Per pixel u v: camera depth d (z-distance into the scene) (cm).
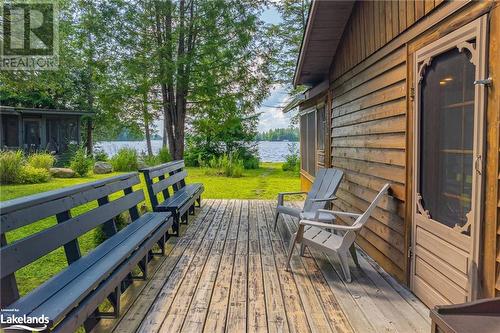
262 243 438
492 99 194
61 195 227
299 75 602
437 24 245
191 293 289
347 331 229
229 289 297
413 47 280
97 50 1077
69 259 235
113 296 244
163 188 477
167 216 389
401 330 229
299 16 1513
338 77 512
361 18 401
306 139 845
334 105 541
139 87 1073
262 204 717
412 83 283
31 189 916
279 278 322
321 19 444
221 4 1036
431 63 256
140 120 1212
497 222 191
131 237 292
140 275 329
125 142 2041
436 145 253
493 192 194
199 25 1065
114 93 1088
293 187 1058
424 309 259
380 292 290
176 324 238
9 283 168
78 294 179
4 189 917
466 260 215
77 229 233
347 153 473
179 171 627
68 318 169
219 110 1165
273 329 232
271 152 2722
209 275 329
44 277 358
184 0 1072
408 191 293
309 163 800
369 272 337
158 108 1183
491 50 194
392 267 327
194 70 1080
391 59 322
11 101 1723
